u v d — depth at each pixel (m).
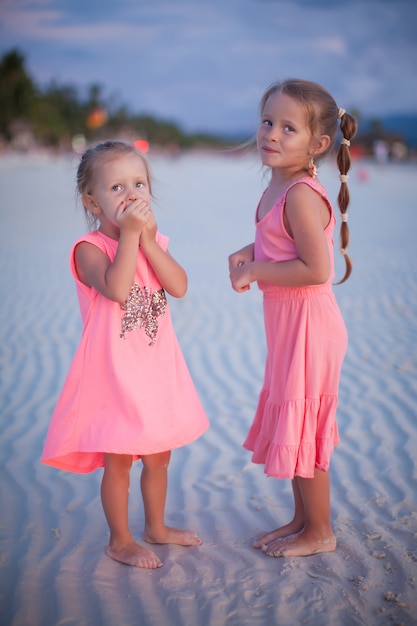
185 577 2.65
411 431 4.02
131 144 2.73
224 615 2.42
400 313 6.68
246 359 5.44
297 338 2.69
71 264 2.71
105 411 2.61
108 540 2.94
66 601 2.52
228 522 3.10
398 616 2.40
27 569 2.72
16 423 4.27
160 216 16.19
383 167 44.84
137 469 3.67
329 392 2.71
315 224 2.59
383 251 10.34
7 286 8.01
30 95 93.06
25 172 38.59
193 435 2.70
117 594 2.55
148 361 2.66
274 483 3.48
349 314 6.69
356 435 4.00
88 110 111.00
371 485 3.39
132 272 2.55
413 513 3.10
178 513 3.19
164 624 2.38
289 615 2.42
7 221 14.80
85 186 2.68
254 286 7.91
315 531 2.81
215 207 18.67
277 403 2.78
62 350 5.65
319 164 2.87
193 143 128.88
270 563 2.74
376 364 5.22
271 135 2.65
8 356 5.52
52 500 3.32
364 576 2.63
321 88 2.68
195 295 7.56
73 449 2.62
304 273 2.61
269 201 2.79
